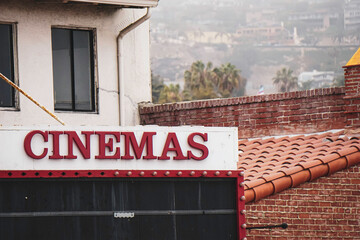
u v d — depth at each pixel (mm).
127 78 21625
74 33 20703
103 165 14453
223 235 14891
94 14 20859
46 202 13953
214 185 14938
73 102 20578
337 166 17234
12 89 19781
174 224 14617
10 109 19625
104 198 14266
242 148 19688
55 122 20125
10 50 19844
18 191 13828
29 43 19969
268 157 18625
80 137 14352
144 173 14477
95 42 20891
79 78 20703
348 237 17266
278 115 19797
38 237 13844
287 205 17000
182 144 14930
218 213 14891
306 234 17047
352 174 17422
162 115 21516
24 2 19953
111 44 21094
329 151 17781
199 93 143125
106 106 20938
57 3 20250
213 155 15070
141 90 21906
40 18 20125
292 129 19594
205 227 14797
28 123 19766
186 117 21094
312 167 17109
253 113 20125
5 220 13719
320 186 17234
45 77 20062
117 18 21203
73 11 20531
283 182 16875
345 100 18656
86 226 14109
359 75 18516
